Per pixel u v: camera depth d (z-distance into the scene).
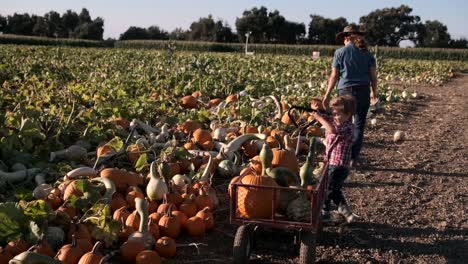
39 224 5.00
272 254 5.54
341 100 5.93
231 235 5.99
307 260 4.91
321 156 9.37
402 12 118.44
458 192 7.96
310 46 75.56
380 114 15.14
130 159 7.99
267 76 22.61
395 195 7.66
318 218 5.02
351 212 6.27
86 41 79.06
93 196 5.67
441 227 6.50
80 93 12.84
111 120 9.67
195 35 115.50
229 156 8.18
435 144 11.31
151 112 11.37
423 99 19.89
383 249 5.81
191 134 9.66
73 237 4.76
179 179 6.68
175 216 5.73
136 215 5.52
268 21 111.25
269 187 4.88
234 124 10.62
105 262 4.80
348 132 5.97
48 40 75.31
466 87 27.03
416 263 5.51
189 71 20.41
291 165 6.05
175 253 5.39
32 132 7.89
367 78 8.56
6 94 12.52
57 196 5.96
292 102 13.73
